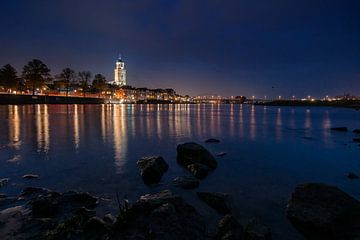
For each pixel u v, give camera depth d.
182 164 14.38
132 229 5.47
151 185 10.62
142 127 37.84
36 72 114.38
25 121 39.88
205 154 14.12
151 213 5.84
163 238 5.16
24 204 8.16
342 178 12.53
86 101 147.00
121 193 9.63
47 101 113.44
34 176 11.65
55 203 7.60
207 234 6.15
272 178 12.23
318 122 55.16
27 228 6.30
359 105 186.25
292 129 39.03
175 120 54.78
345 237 6.52
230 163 15.46
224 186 10.80
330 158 17.44
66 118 47.94
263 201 9.08
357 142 25.48
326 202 7.36
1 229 6.29
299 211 7.43
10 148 19.11
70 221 6.37
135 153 17.98
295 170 13.97
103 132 30.22
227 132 33.75
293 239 6.56
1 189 9.91
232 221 6.35
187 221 6.04
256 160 16.45
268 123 51.25
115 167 13.73
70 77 141.88
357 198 9.73
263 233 6.13
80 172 12.69
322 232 6.72
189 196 9.27
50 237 5.66
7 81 104.81
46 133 27.97
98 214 7.51
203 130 35.75
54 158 15.92
